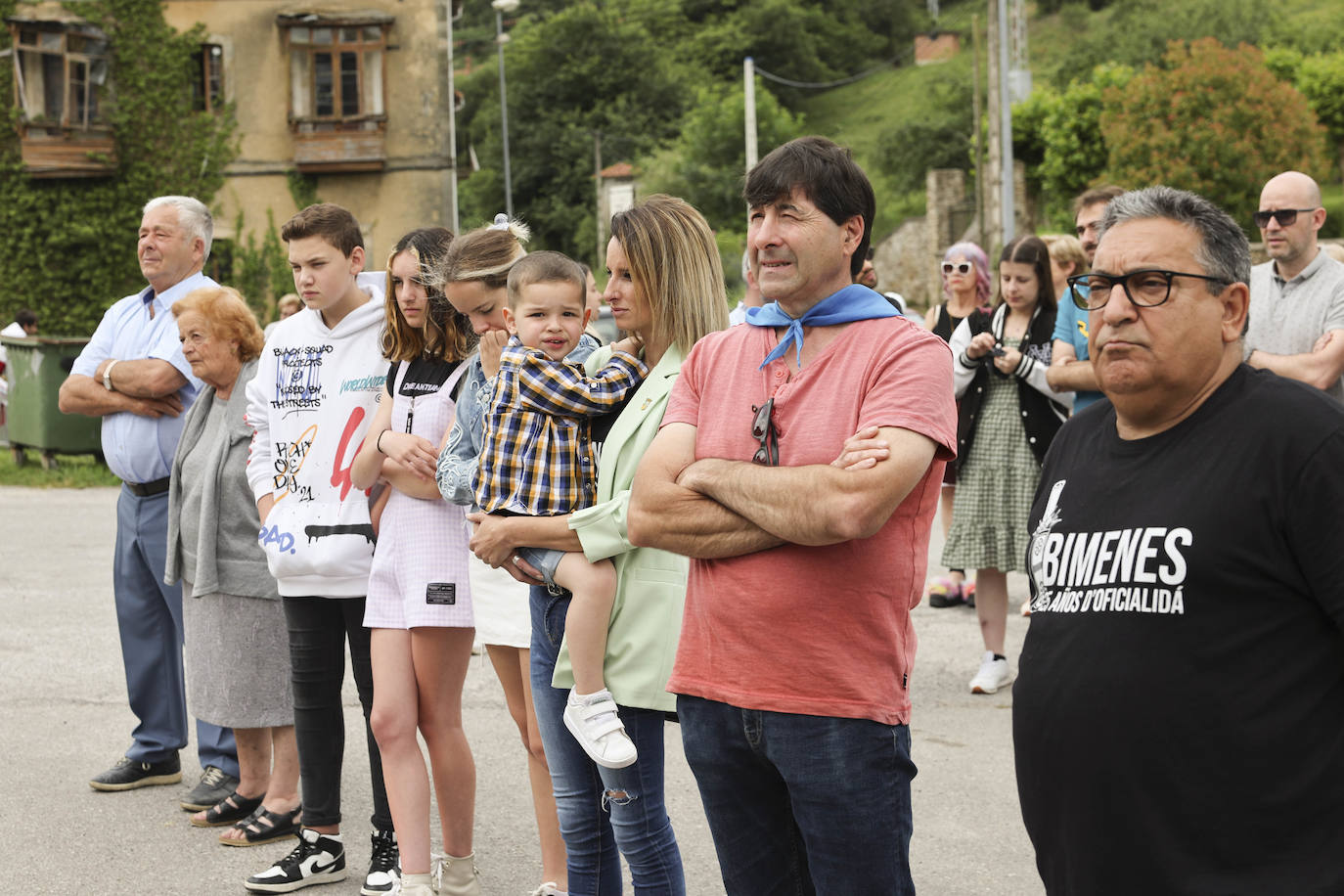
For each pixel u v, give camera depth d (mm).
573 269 3367
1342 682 2021
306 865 4102
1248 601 2041
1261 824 2006
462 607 3777
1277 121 31062
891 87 88250
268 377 4242
